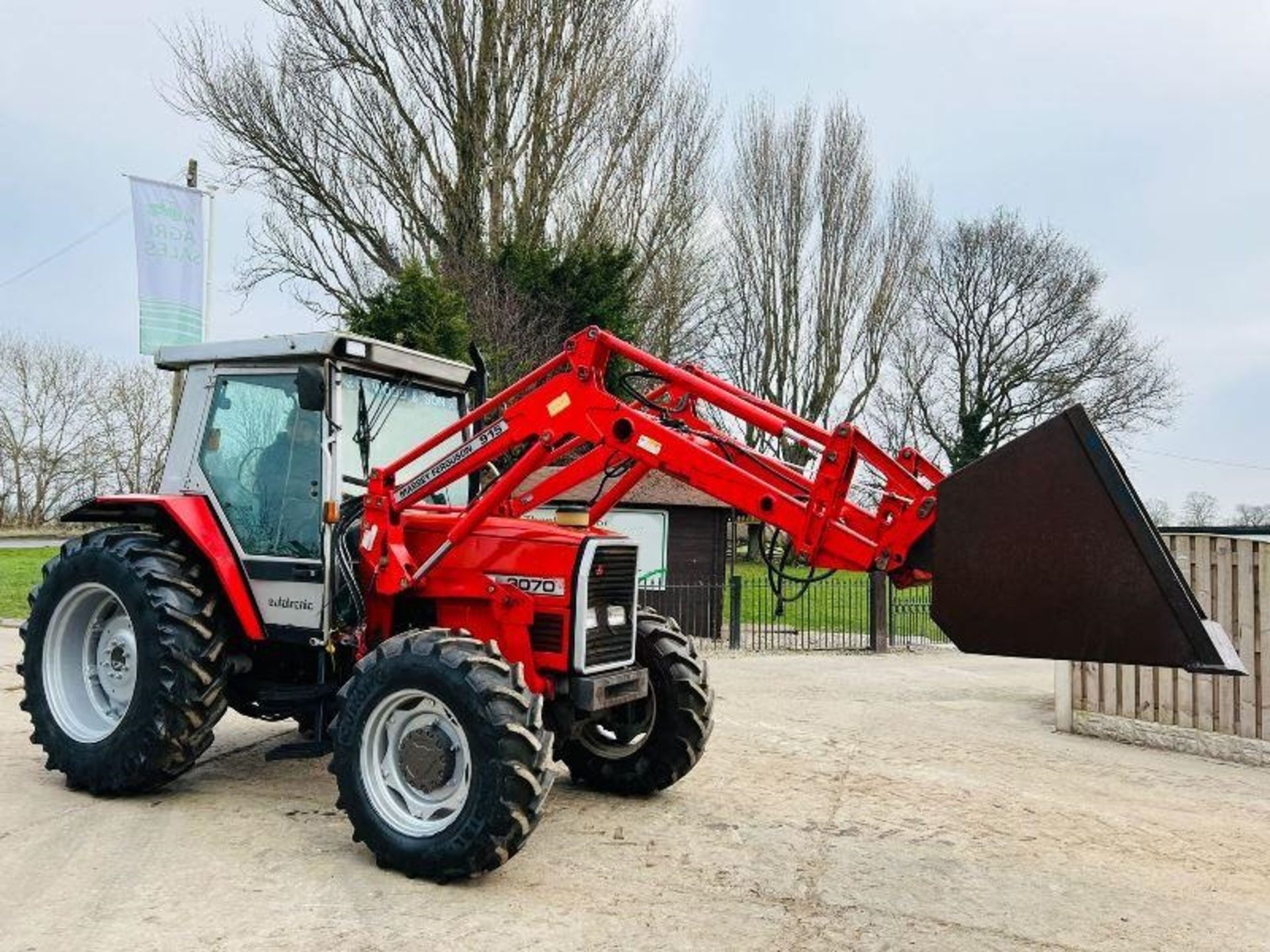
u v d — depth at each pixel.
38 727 5.31
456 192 21.53
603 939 3.64
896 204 33.06
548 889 4.12
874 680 10.96
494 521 5.16
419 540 5.14
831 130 32.66
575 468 4.97
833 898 4.17
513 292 19.58
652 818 5.22
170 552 5.17
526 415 4.73
